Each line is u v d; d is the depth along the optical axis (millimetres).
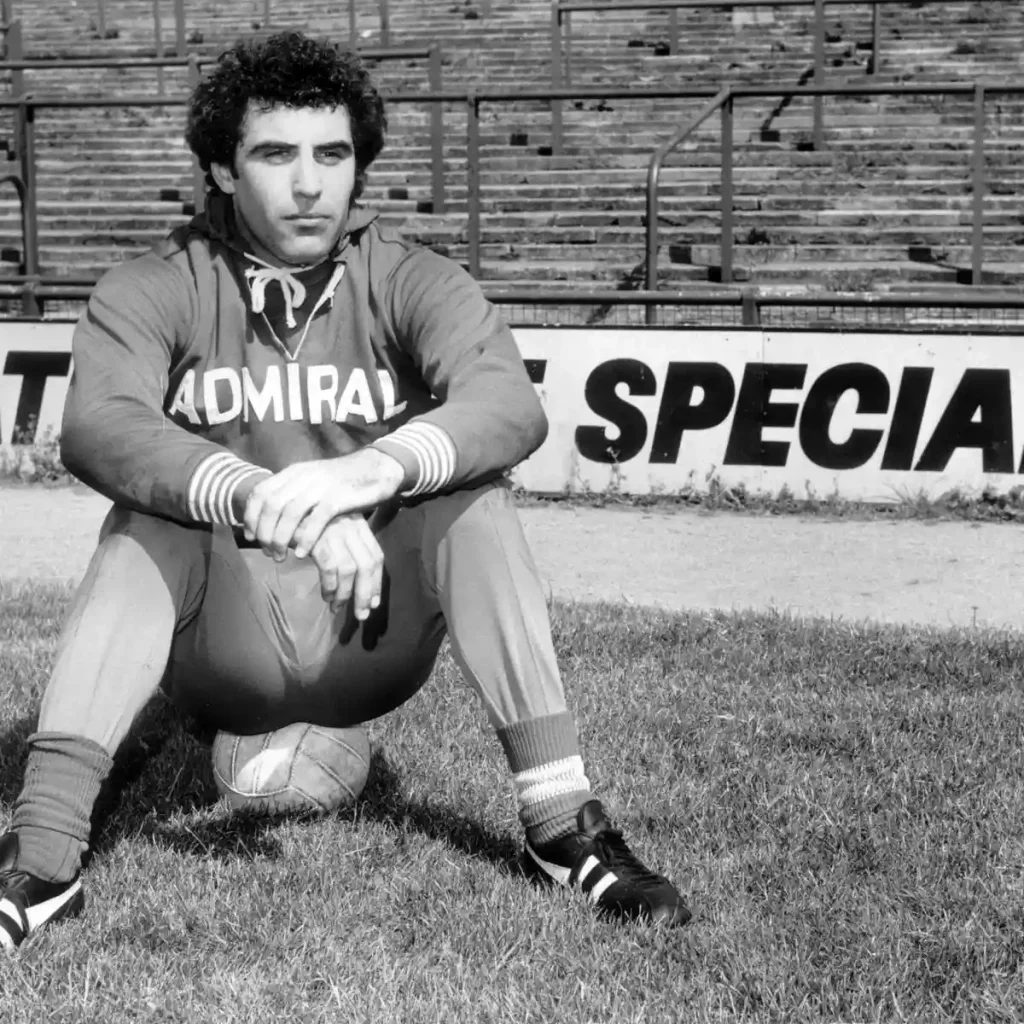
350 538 2814
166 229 15031
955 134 15516
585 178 15094
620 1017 2639
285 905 3113
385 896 3170
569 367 9305
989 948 2918
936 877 3268
